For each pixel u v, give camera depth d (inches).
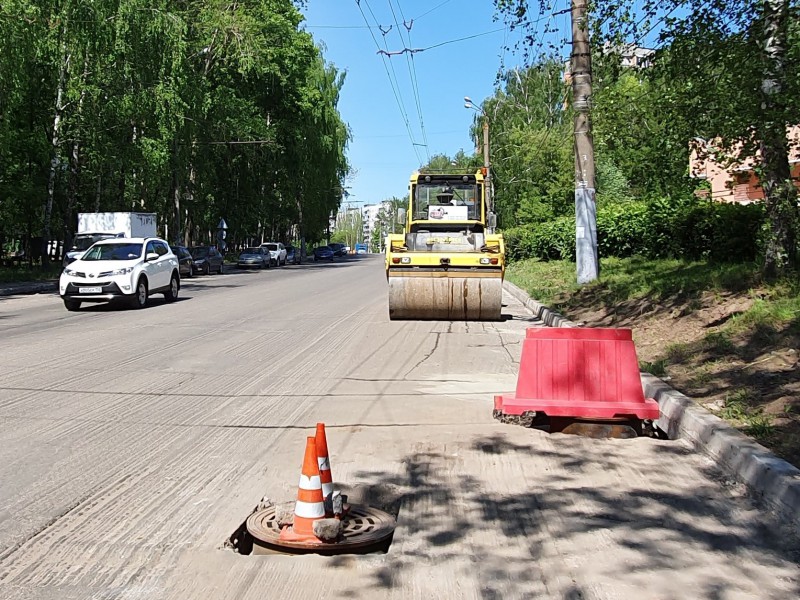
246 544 186.5
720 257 629.6
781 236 451.2
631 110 614.5
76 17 1227.2
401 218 782.5
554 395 291.7
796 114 390.6
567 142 1561.3
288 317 693.3
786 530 184.9
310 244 4052.7
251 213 2233.0
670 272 637.9
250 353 470.9
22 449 254.5
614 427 276.2
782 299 402.3
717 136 454.3
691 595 151.9
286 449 256.4
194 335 560.4
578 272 747.4
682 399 289.4
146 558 170.1
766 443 231.8
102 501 205.6
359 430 282.0
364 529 187.2
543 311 665.0
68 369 410.3
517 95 1951.3
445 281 634.8
